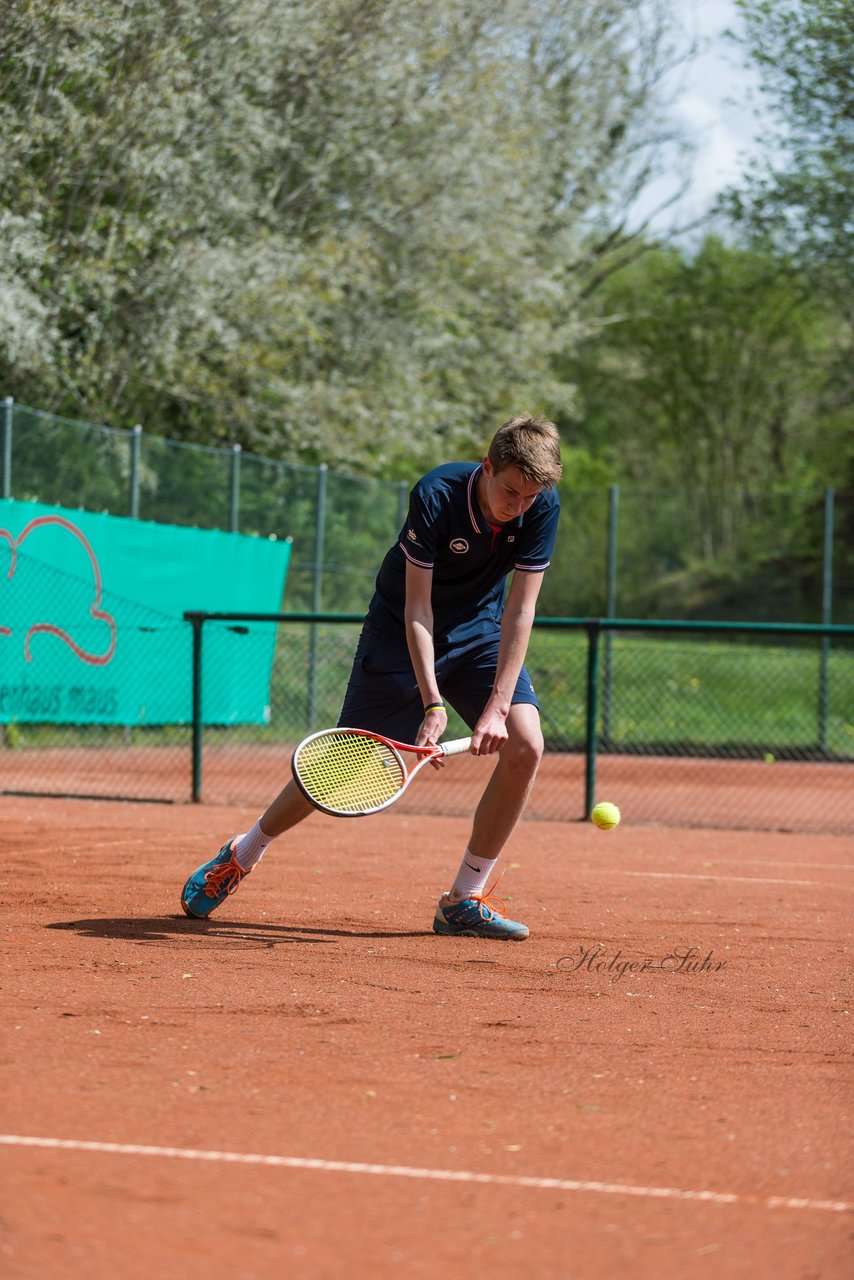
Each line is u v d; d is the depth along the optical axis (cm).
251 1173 288
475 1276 241
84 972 472
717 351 4300
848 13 2414
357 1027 412
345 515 1792
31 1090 339
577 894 691
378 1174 289
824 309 3234
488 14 2164
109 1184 279
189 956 504
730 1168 299
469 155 2144
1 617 1291
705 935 588
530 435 488
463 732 1581
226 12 1698
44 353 1584
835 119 2550
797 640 2228
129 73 1645
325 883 689
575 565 2242
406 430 2169
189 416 1919
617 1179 290
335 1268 243
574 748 1617
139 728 1488
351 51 1917
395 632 537
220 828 906
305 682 1677
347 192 2077
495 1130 320
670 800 1269
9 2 1449
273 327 1873
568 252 2917
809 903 691
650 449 4628
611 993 472
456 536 512
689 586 2253
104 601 1405
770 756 1590
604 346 4384
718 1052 398
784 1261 250
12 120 1513
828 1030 429
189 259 1719
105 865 721
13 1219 260
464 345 2422
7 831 846
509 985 477
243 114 1788
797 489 4147
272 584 1653
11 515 1300
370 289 2059
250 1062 371
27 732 1377
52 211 1631
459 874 564
